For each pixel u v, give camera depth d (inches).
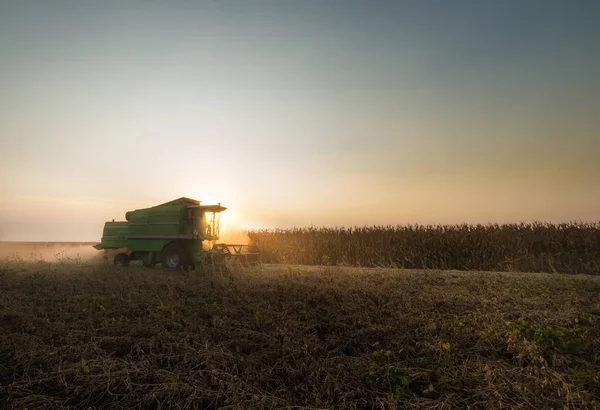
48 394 152.7
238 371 169.6
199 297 320.5
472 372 164.1
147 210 621.9
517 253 661.3
